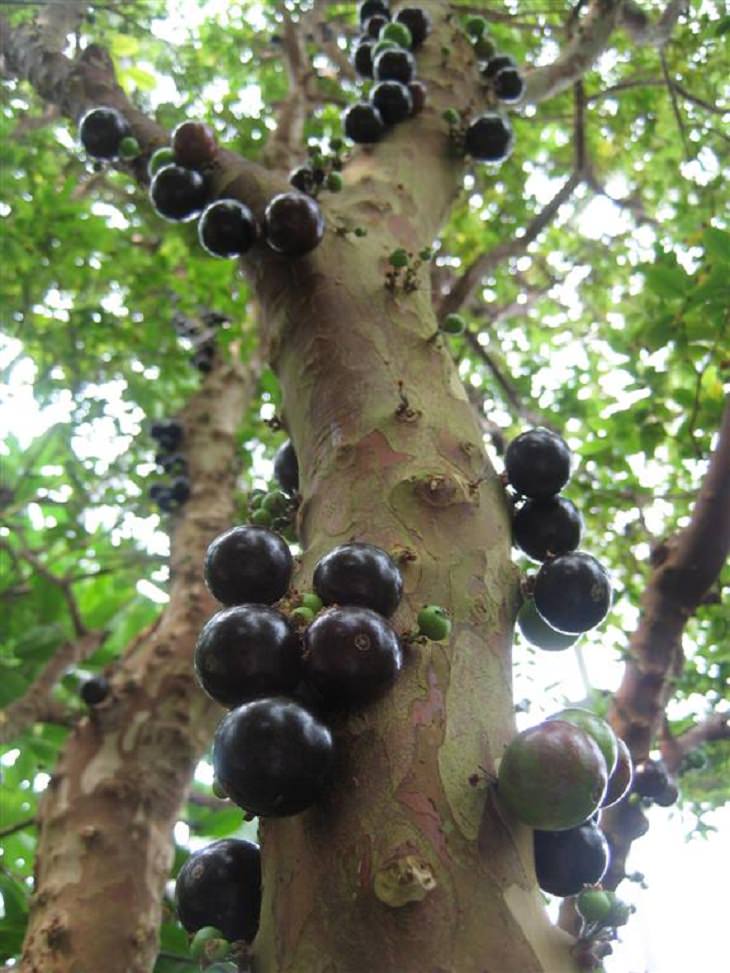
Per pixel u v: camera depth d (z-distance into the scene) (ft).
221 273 26.73
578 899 6.09
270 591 6.88
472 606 7.28
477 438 8.80
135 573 26.89
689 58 23.85
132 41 29.17
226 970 10.01
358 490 8.07
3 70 19.88
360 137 13.97
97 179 27.20
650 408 17.79
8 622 24.52
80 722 17.61
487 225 31.14
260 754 5.56
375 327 9.75
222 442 24.61
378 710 6.32
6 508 25.90
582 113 23.89
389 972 5.37
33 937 14.46
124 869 15.33
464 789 6.09
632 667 12.91
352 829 5.90
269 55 30.42
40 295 24.73
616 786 7.10
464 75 15.78
